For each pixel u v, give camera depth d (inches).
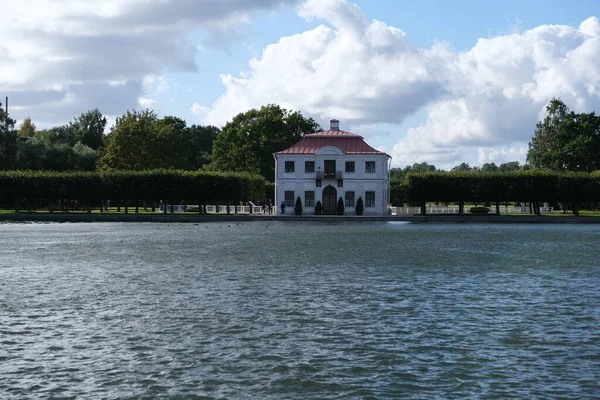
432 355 591.5
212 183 3516.2
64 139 6028.5
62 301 851.4
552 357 585.9
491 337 656.4
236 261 1300.4
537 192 3326.8
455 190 3353.8
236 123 5017.2
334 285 978.7
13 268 1205.1
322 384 512.1
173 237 1983.3
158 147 4399.6
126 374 538.3
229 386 508.1
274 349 609.9
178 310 787.4
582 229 2458.2
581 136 4549.7
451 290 935.7
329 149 3496.6
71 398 484.4
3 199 3565.5
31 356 590.6
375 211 3501.5
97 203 4859.7
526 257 1396.4
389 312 775.1
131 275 1099.3
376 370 547.2
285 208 3533.5
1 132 4229.8
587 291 931.3
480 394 491.2
